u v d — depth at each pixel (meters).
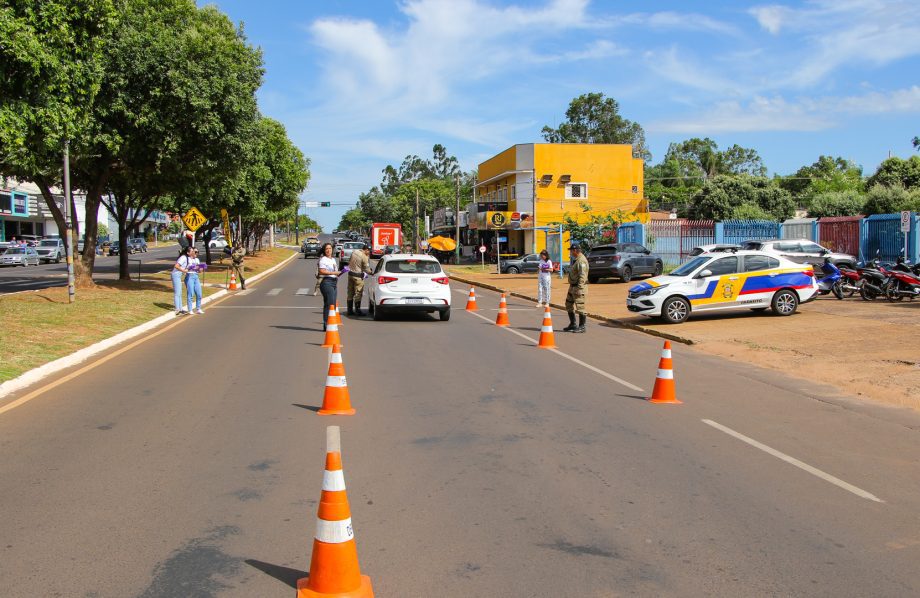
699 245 37.31
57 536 4.76
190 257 19.84
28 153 14.20
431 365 11.76
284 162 49.03
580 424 7.97
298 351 13.11
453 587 4.12
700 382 10.65
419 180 121.50
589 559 4.52
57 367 11.00
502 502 5.50
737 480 6.11
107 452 6.67
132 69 19.89
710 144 97.81
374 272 19.77
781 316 18.03
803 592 4.11
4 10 11.95
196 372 10.88
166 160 22.00
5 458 6.46
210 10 24.88
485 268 50.91
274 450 6.81
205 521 5.05
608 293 27.61
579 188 52.28
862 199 50.41
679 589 4.13
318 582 3.89
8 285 29.11
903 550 4.71
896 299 20.58
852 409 8.89
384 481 5.96
